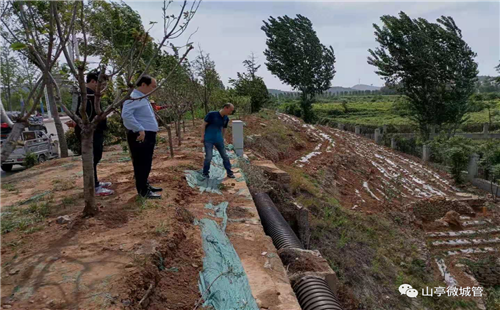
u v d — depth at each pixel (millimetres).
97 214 4676
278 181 10820
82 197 5742
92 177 4629
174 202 5535
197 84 17297
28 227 4449
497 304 10391
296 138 22703
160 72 10000
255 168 10102
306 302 3914
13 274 3250
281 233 6301
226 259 4168
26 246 3857
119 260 3518
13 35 3502
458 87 32375
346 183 17688
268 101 33906
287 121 28531
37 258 3562
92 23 5098
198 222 5102
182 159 9383
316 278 4312
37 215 4855
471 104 34031
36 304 2801
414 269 10977
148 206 5113
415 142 31031
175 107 12266
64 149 11711
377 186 19297
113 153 11305
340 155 21312
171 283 3498
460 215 17484
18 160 16703
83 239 4012
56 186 6613
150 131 5312
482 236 14984
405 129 38250
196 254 4121
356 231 11383
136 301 2992
